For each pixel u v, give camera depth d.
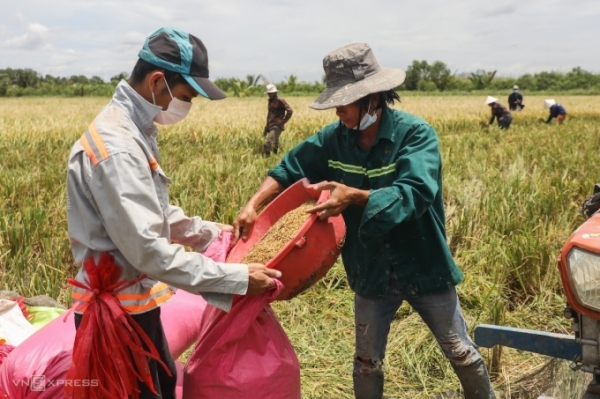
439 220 2.81
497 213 6.43
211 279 2.27
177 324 3.34
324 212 2.49
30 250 5.40
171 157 11.70
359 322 2.96
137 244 2.13
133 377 2.31
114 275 2.26
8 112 29.16
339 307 4.79
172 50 2.25
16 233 5.70
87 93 69.94
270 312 2.69
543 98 47.41
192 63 2.28
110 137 2.16
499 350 3.73
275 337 2.62
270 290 2.49
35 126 19.06
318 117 21.78
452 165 10.41
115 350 2.23
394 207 2.44
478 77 69.50
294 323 4.53
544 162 10.34
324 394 3.63
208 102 38.09
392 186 2.52
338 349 4.15
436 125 21.00
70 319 2.96
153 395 2.47
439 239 2.78
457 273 2.84
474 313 4.66
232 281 2.30
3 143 14.56
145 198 2.15
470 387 2.97
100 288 2.24
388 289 2.89
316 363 3.96
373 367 3.00
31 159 11.71
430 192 2.50
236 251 2.93
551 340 2.55
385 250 2.80
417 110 28.45
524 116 25.06
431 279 2.80
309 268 2.53
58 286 4.89
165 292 2.42
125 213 2.11
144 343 2.39
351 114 2.67
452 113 26.12
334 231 2.57
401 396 3.61
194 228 2.85
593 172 9.52
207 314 2.88
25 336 3.36
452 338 2.89
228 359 2.53
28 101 50.28
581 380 3.20
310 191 2.84
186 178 8.57
